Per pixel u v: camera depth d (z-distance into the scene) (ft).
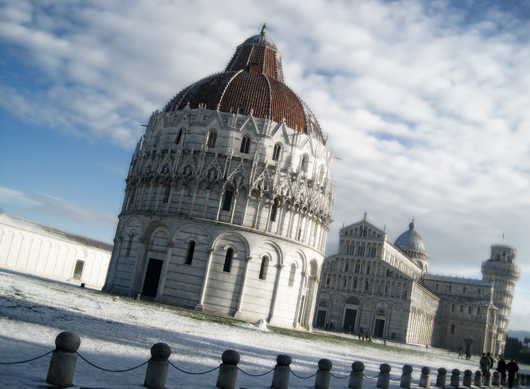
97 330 102.22
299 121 293.02
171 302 253.24
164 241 263.70
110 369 69.56
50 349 74.23
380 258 514.27
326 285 530.27
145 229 265.34
